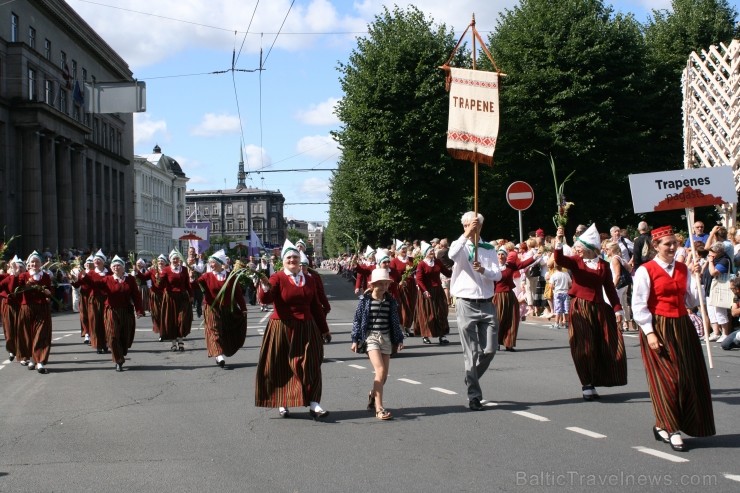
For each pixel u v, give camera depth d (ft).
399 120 105.70
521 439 23.88
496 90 31.09
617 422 25.88
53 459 22.76
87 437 25.53
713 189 35.94
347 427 26.32
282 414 28.12
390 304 28.27
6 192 135.64
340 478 20.21
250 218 482.69
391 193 108.06
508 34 115.96
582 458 21.48
